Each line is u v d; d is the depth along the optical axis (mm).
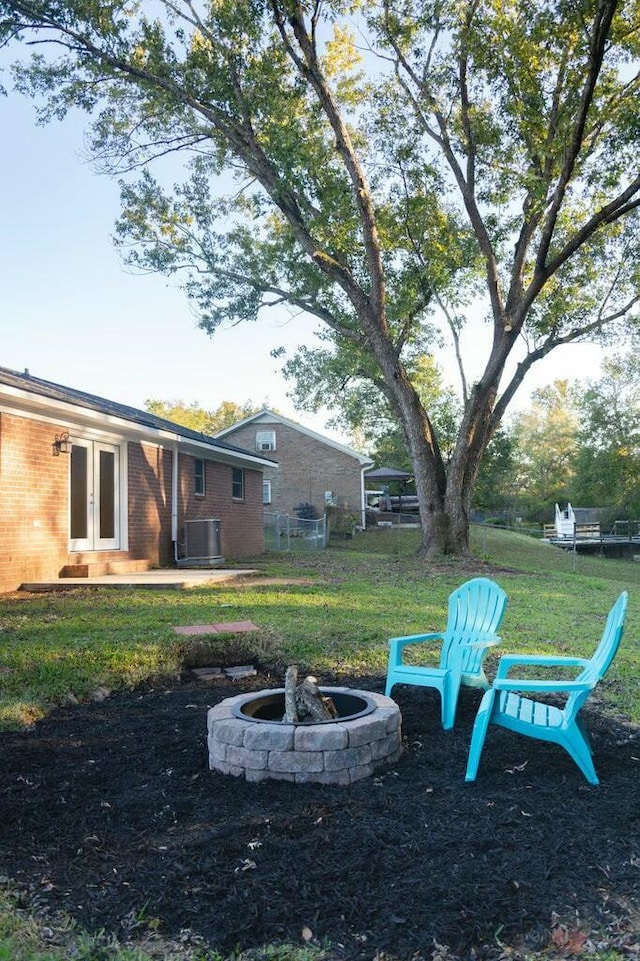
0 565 11164
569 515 42156
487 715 4059
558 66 15227
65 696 5734
